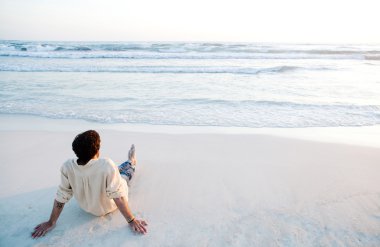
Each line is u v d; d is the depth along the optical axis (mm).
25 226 2902
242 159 4578
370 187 3592
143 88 10625
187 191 3553
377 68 17312
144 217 3037
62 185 2762
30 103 8242
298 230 2787
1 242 2670
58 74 13914
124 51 28578
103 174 2693
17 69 15086
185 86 11094
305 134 5941
